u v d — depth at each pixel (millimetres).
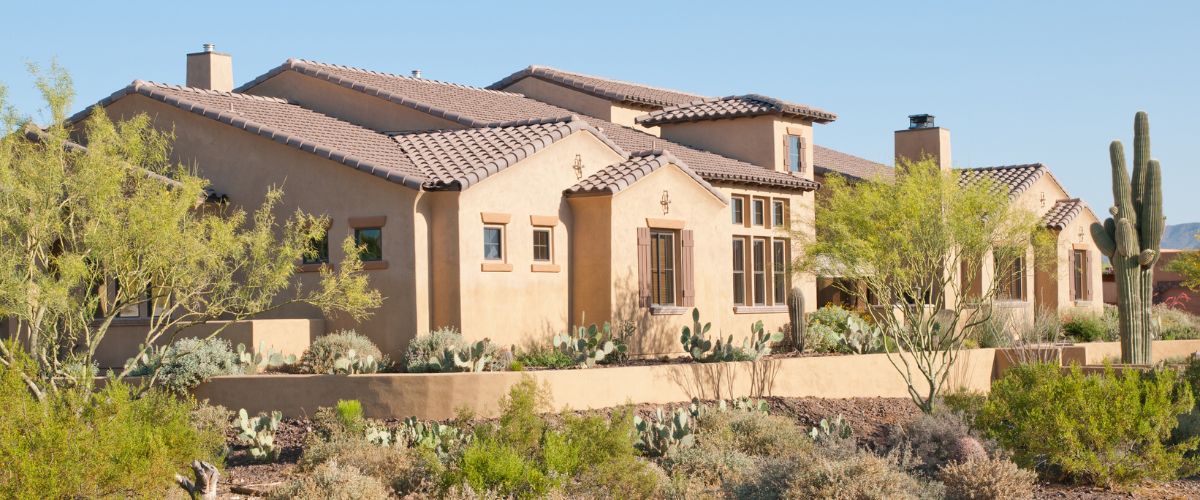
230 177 25375
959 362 27516
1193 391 22297
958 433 18719
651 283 26625
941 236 22141
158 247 17406
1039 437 17250
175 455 13820
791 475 13961
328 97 31047
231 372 20156
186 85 32344
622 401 20734
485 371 20938
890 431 20500
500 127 27156
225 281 18672
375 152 24859
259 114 26875
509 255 24125
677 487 14695
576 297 25781
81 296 19344
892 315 22812
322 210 24156
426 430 17641
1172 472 16922
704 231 28219
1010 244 23438
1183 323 37875
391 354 23172
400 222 23172
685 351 25641
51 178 17328
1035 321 33562
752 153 34500
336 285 20469
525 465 14156
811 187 33906
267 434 17281
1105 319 38062
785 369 23891
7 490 11562
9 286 16641
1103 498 16109
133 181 18891
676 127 36031
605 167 27031
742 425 18984
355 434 16859
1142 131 27875
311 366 21578
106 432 12734
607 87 39250
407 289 23016
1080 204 42125
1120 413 16891
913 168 23312
